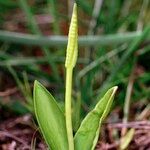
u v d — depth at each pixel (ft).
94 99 1.30
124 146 1.11
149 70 1.54
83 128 0.78
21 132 1.18
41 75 1.43
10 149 1.08
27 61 1.42
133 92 1.40
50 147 0.78
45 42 1.39
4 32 1.42
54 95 1.37
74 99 1.32
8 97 1.35
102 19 1.50
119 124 1.18
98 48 1.44
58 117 0.78
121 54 1.49
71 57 0.72
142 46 1.49
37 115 0.77
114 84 1.31
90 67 1.32
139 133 1.19
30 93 1.29
